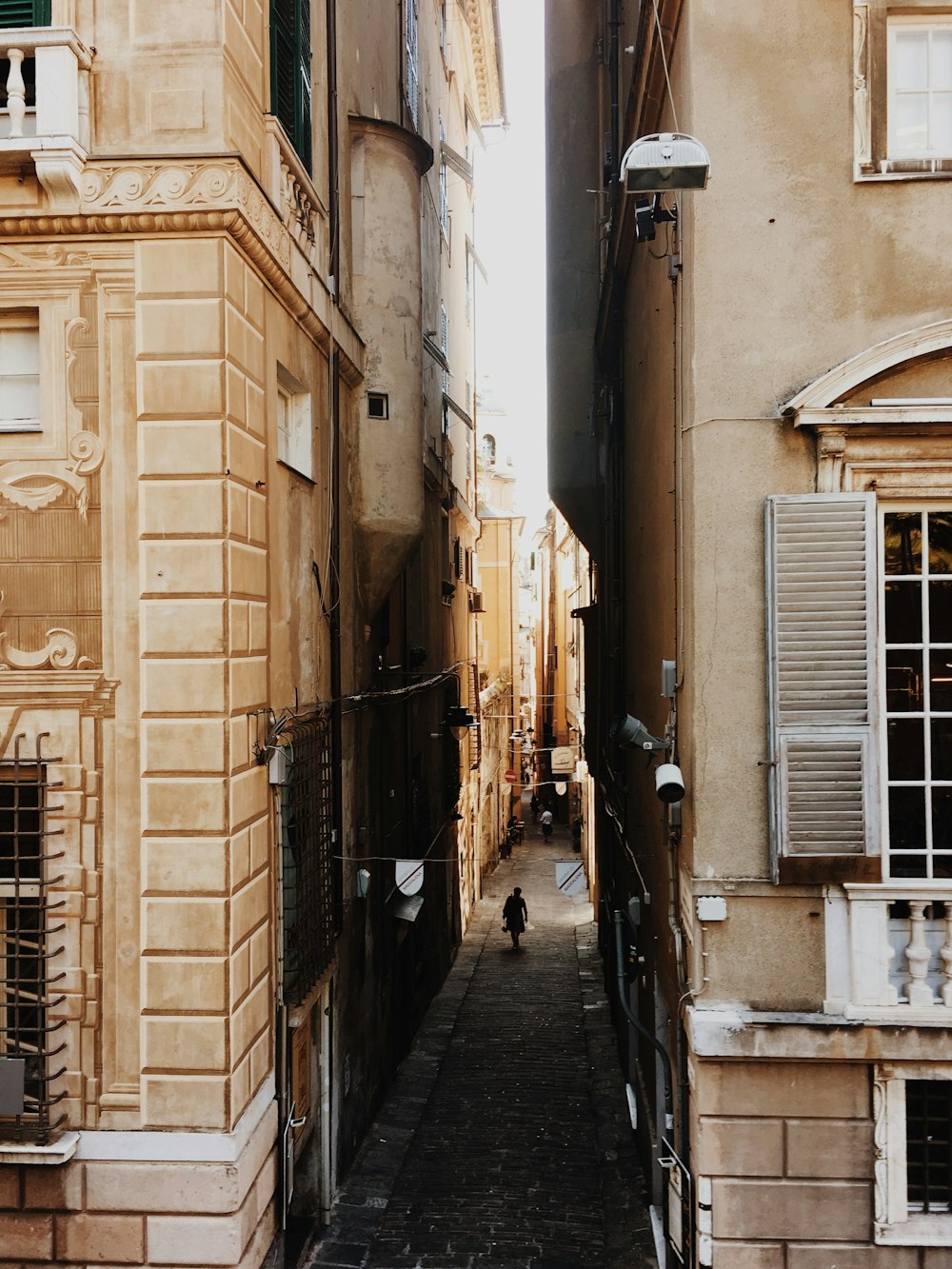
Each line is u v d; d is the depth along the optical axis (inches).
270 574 299.3
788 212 253.9
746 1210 254.1
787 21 254.2
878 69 252.2
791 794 249.0
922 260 252.4
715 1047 251.0
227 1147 252.5
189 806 255.3
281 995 302.2
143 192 255.4
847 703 247.8
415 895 531.2
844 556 247.0
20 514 262.5
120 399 260.7
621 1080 512.1
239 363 269.3
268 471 295.6
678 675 284.2
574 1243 340.5
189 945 254.2
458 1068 547.8
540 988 727.1
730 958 254.7
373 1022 466.6
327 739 369.7
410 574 625.3
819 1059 249.9
